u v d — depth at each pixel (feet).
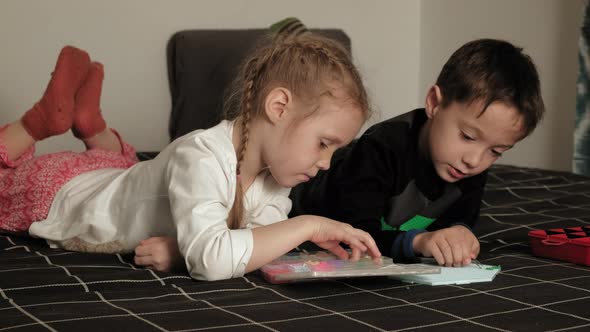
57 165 5.13
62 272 3.86
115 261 4.27
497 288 3.69
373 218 4.65
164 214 4.34
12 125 5.90
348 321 3.04
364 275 3.63
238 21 10.07
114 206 4.61
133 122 9.57
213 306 3.25
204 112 9.16
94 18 9.20
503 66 4.45
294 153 4.01
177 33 9.50
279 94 4.01
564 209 5.97
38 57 8.92
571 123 9.39
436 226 5.17
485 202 6.24
